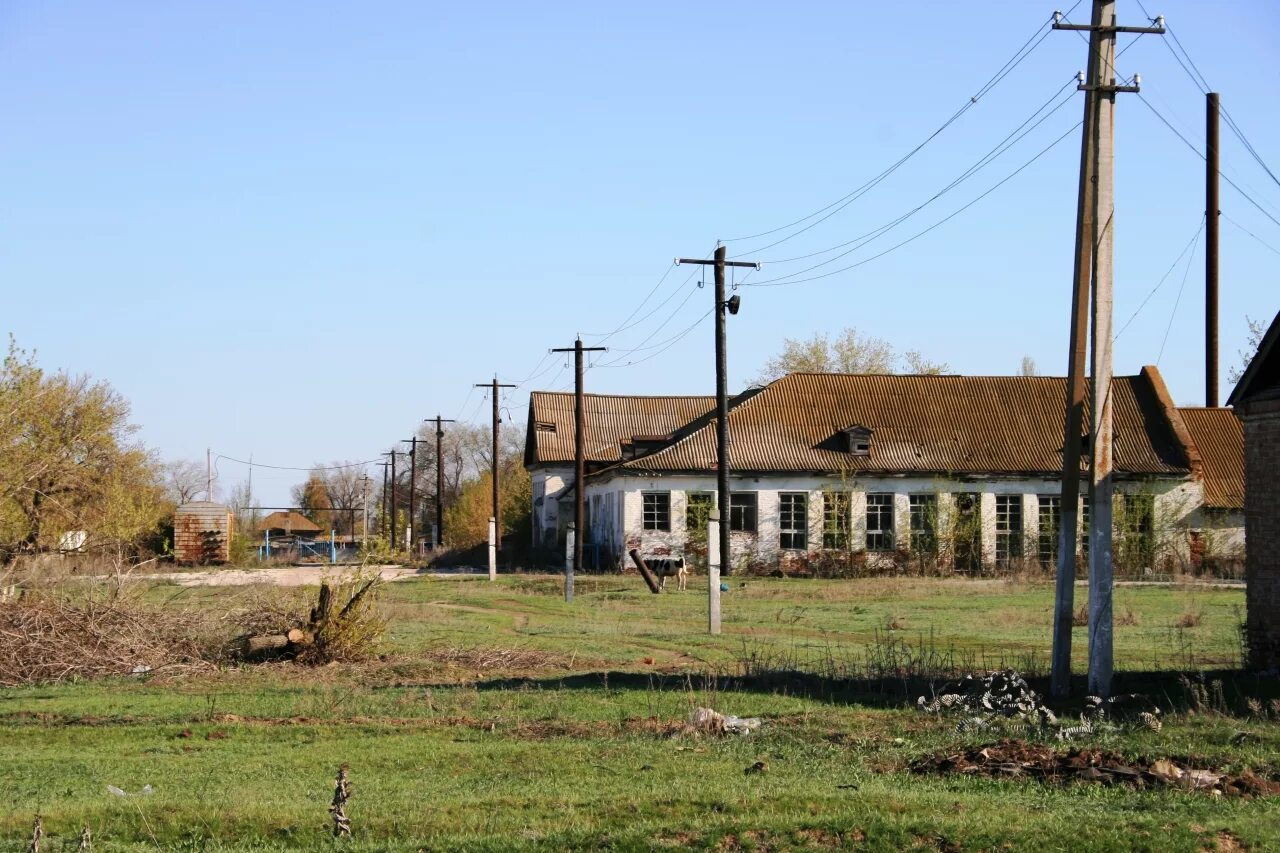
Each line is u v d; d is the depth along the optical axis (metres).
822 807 9.85
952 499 53.81
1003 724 14.22
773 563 52.75
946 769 11.62
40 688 18.36
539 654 21.58
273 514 125.00
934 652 21.16
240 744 13.41
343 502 135.62
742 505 53.22
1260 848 8.62
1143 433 56.59
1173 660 20.83
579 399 54.19
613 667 20.22
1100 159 16.14
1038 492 54.38
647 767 11.90
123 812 10.04
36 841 8.36
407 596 36.28
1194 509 54.66
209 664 20.12
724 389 43.25
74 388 41.22
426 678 19.00
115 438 42.69
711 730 13.94
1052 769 11.36
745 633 25.98
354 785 11.21
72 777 11.66
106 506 41.09
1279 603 17.95
